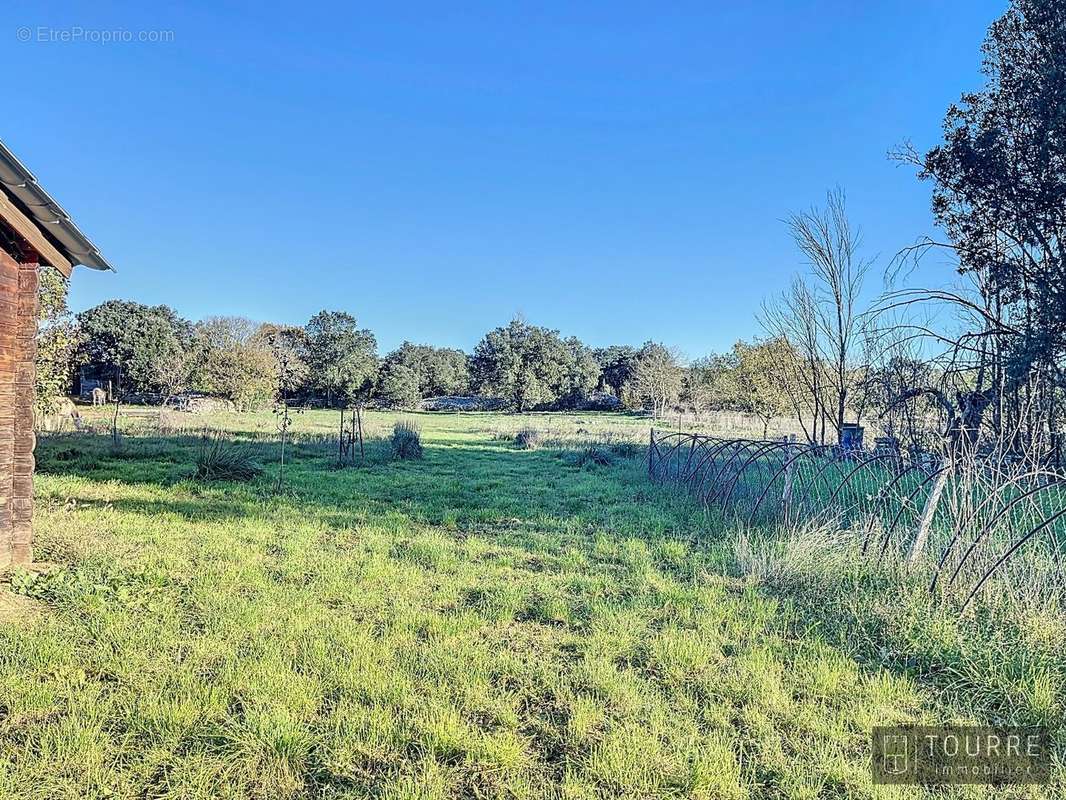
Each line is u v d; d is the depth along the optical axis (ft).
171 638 13.37
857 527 21.49
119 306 162.61
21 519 17.89
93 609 14.87
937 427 26.91
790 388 63.16
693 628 15.08
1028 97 36.40
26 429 17.92
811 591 17.53
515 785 9.06
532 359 195.52
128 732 9.88
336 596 16.79
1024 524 19.36
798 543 20.02
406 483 38.60
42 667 11.95
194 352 157.69
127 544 21.27
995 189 38.91
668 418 132.98
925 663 13.15
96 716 10.29
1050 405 26.94
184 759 9.36
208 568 18.80
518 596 16.84
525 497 34.68
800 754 9.98
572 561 20.80
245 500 30.76
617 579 19.11
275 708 10.60
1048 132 34.53
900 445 27.84
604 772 9.30
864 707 11.41
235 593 16.74
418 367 201.36
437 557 20.75
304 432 71.77
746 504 29.17
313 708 10.82
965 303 37.06
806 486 27.50
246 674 11.73
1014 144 37.60
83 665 12.21
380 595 16.90
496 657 13.09
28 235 16.70
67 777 8.91
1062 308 33.01
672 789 9.07
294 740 9.75
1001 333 33.91
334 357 179.73
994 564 15.60
